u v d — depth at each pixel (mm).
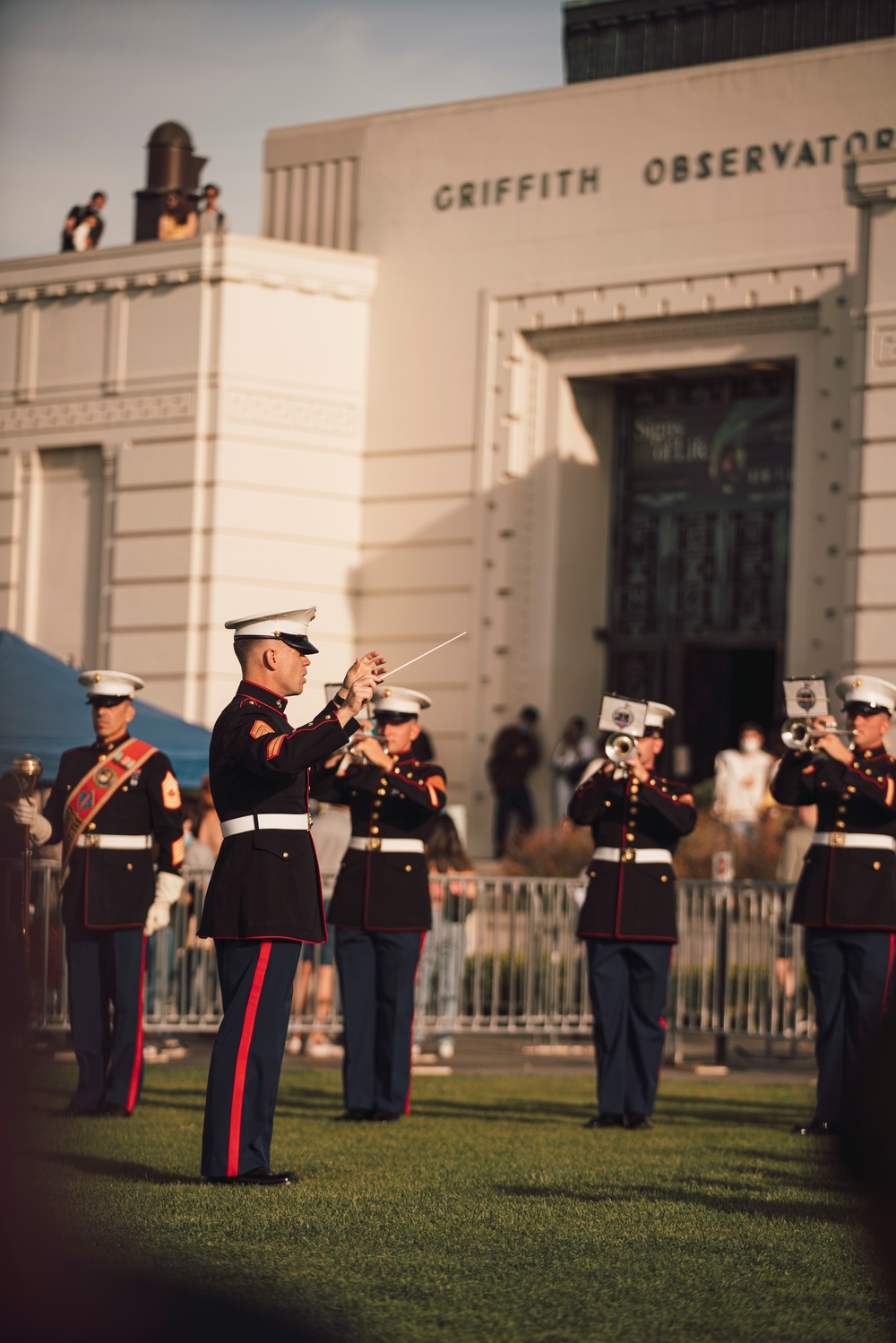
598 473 27406
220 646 26391
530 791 26125
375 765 11336
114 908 10844
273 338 27016
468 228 27234
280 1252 6711
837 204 24438
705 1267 6723
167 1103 11898
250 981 8242
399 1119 11336
